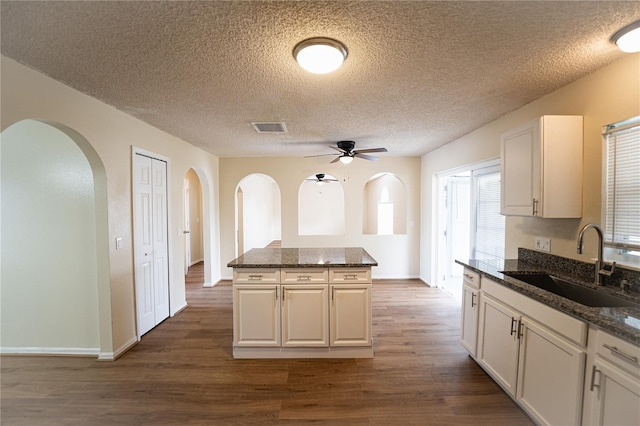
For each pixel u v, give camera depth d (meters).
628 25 1.51
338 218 10.75
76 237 2.68
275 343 2.68
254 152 5.03
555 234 2.40
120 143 2.82
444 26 1.52
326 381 2.33
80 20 1.47
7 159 2.69
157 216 3.49
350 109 2.80
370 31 1.56
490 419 1.91
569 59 1.87
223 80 2.16
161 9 1.39
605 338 1.36
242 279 2.67
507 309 2.06
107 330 2.66
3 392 2.20
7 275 2.72
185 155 4.20
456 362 2.61
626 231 1.87
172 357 2.72
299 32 1.57
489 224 3.40
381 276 5.60
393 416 1.95
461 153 3.94
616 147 1.92
